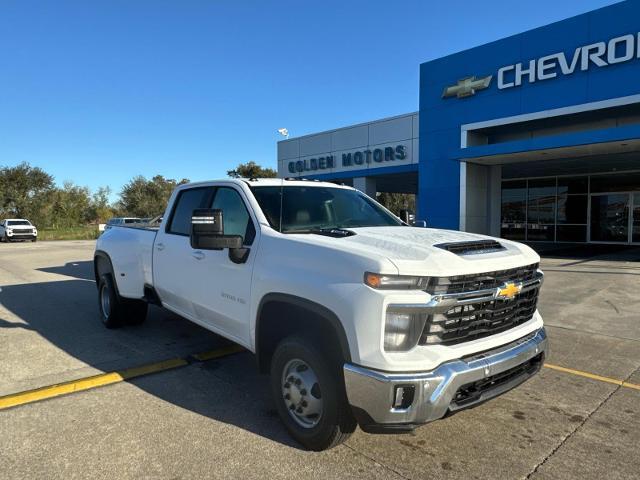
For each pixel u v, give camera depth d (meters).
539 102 16.00
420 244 3.33
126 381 4.71
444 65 18.64
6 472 3.10
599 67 14.55
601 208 22.28
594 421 3.90
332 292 3.07
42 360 5.32
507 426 3.81
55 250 22.84
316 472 3.12
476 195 18.75
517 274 3.46
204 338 6.18
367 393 2.87
